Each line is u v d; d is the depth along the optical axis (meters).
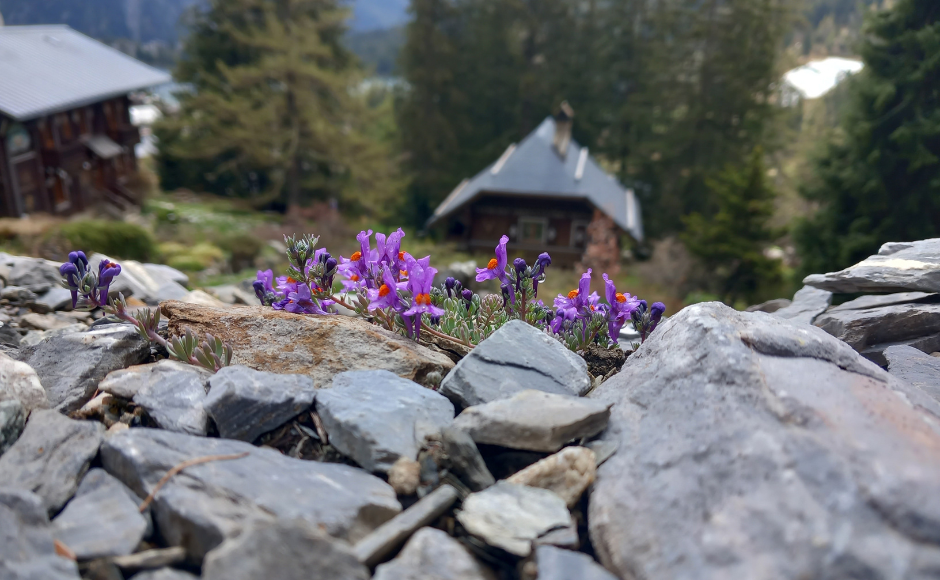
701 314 2.56
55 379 2.79
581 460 2.11
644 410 2.33
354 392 2.54
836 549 1.47
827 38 46.66
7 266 5.52
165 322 3.73
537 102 43.31
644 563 1.69
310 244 3.45
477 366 2.71
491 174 27.91
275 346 3.04
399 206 42.47
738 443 1.89
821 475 1.67
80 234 15.22
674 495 1.84
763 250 24.36
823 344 2.41
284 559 1.58
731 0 35.03
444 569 1.70
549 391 2.63
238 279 16.20
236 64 38.72
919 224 19.92
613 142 42.00
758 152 23.19
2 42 27.59
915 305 4.05
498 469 2.28
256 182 40.06
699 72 36.56
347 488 2.03
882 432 1.83
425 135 41.06
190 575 1.70
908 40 19.75
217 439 2.22
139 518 1.88
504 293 3.46
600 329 3.41
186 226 28.38
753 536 1.60
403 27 42.38
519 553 1.77
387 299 3.03
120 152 30.97
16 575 1.56
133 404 2.60
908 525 1.48
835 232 21.22
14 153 23.59
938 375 3.19
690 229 25.58
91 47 33.16
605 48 43.09
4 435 2.20
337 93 33.06
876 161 19.92
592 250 23.91
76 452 2.12
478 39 42.59
